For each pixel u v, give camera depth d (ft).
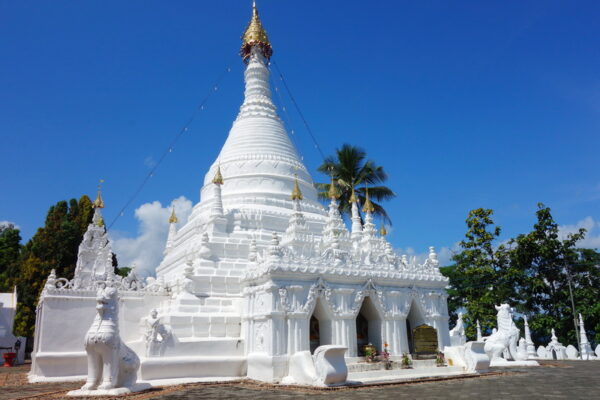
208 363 84.94
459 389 67.72
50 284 98.43
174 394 65.98
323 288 90.84
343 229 122.83
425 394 62.59
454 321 216.74
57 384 85.15
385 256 103.60
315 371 73.82
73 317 98.58
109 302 68.44
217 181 125.18
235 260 112.57
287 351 83.66
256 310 89.86
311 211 144.05
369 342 100.68
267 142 153.48
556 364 116.37
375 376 81.61
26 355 190.19
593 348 178.60
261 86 172.65
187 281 99.91
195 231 131.23
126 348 70.13
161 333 83.61
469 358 93.30
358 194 189.98
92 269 116.26
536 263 178.29
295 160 154.81
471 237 184.44
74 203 225.76
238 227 123.13
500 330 116.78
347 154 189.47
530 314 180.55
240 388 73.00
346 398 59.62
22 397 66.28
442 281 108.58
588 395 59.41
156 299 106.83
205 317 93.66
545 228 175.01
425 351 99.04
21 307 188.14
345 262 95.91
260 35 177.78
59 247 205.26
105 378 65.82
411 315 107.45
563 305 169.48
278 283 86.02
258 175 142.82
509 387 69.21
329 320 91.66
